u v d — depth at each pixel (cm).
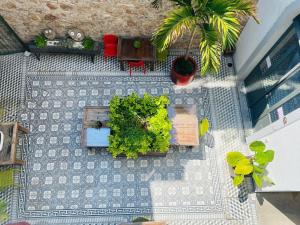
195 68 824
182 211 762
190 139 754
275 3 636
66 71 865
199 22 659
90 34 840
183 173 789
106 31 828
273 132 683
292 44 630
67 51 829
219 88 868
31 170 778
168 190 776
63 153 793
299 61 609
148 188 775
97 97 845
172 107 777
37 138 802
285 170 647
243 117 848
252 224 761
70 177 777
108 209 758
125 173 784
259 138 754
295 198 790
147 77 867
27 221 743
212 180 788
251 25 757
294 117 591
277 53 687
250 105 848
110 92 851
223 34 598
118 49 808
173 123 764
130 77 866
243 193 783
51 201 759
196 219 758
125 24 802
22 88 845
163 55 832
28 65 866
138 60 814
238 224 759
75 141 804
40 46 817
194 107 780
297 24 606
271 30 663
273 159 694
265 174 732
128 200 765
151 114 730
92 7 744
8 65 863
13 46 846
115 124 718
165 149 716
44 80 855
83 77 861
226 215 764
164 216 757
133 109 729
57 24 801
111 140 712
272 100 730
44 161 786
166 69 877
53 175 777
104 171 784
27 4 731
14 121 813
